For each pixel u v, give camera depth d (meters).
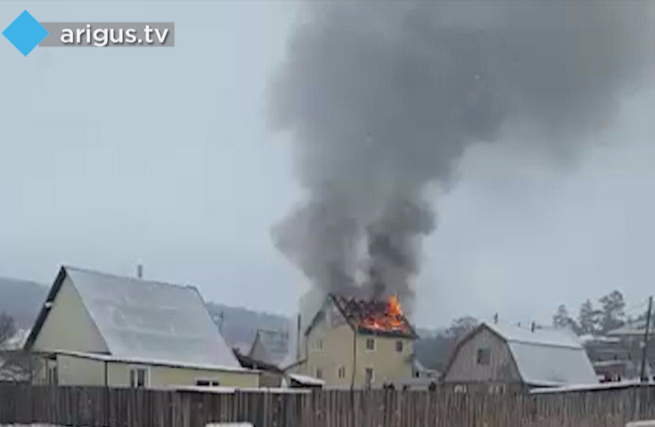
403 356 48.78
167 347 28.33
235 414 18.17
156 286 31.08
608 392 22.92
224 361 29.48
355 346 46.88
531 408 21.42
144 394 18.86
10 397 21.09
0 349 29.94
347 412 19.34
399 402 20.02
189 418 18.23
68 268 28.66
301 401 18.88
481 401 20.84
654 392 23.80
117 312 28.41
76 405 19.91
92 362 26.00
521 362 41.31
